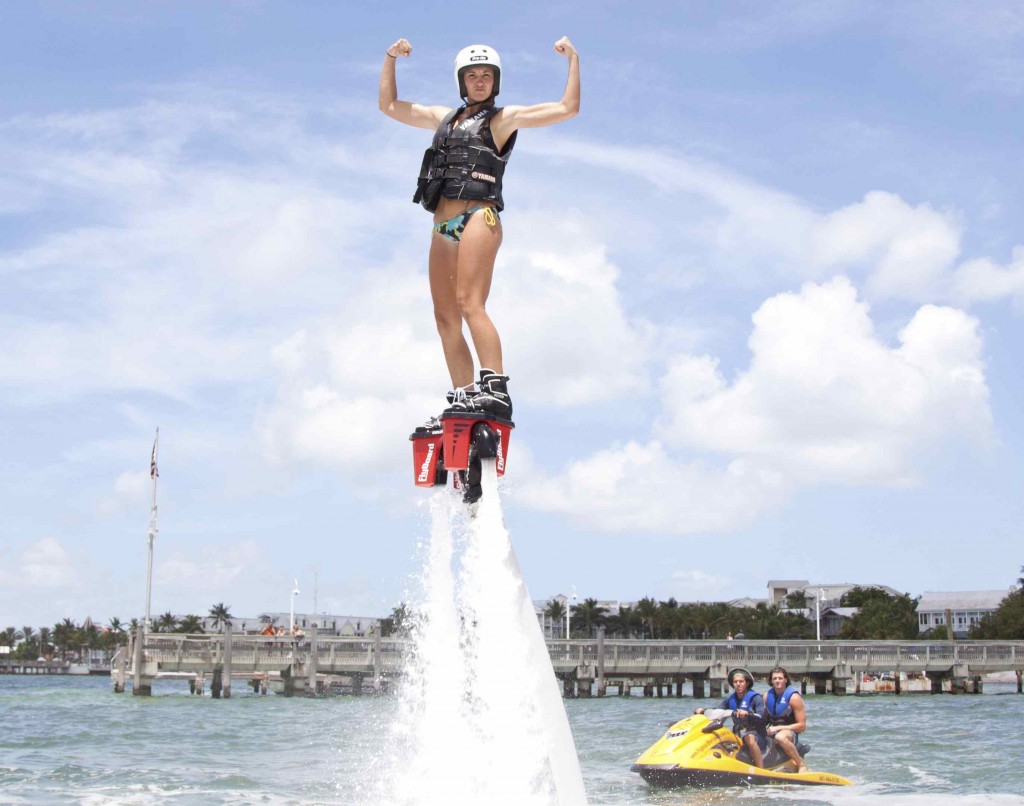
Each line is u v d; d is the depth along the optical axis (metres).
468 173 5.48
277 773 14.70
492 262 5.50
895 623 115.38
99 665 192.12
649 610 143.12
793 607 147.00
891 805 12.20
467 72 5.55
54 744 20.47
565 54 5.47
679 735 14.19
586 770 15.73
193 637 45.50
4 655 193.25
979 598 139.00
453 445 5.20
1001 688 66.62
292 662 44.78
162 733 23.42
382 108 5.76
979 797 12.94
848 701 44.22
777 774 13.79
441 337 5.74
